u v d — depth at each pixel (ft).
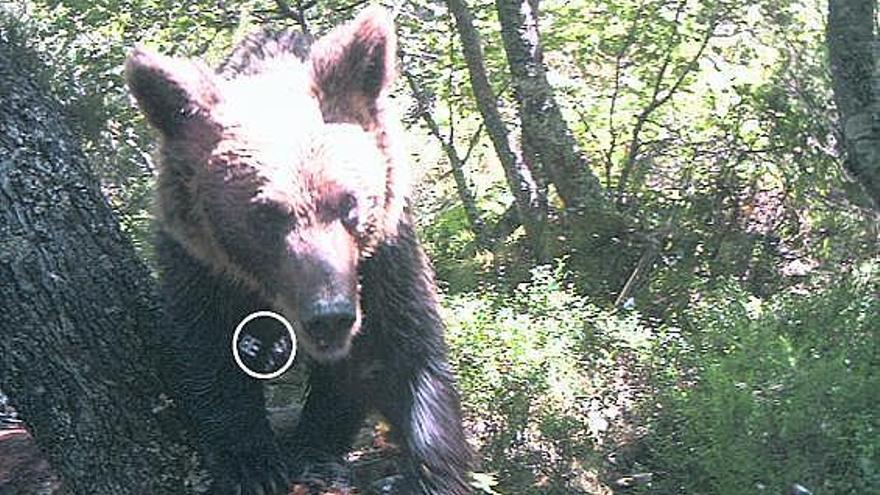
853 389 9.48
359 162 6.20
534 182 15.46
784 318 11.38
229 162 6.18
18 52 7.88
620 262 14.49
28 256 6.33
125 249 6.78
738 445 9.06
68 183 6.56
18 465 7.61
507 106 18.84
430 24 17.22
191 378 6.68
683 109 16.89
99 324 6.48
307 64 6.70
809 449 9.16
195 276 6.68
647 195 15.74
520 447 9.16
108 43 14.24
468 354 9.39
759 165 15.28
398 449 7.40
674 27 16.05
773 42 15.81
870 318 10.98
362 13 6.65
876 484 8.82
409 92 17.85
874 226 13.87
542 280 11.61
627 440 9.80
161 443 6.51
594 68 17.63
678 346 10.71
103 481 6.42
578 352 10.18
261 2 15.76
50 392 6.38
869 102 10.68
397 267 6.79
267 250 6.14
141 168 12.55
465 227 16.99
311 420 7.21
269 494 6.74
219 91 6.45
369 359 6.92
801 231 14.70
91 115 12.28
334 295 5.86
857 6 10.59
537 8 16.21
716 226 14.78
